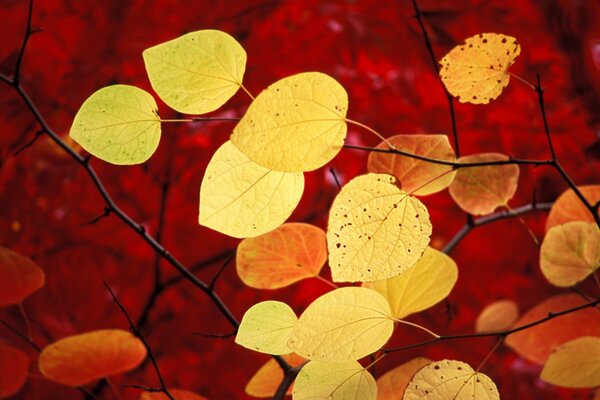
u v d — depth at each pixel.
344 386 1.09
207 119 1.08
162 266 2.83
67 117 2.82
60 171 2.77
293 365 1.28
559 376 1.24
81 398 2.34
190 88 1.06
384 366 2.60
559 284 1.23
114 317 2.79
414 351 2.63
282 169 1.03
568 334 1.35
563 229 1.23
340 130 1.03
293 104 1.02
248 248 1.24
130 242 2.82
